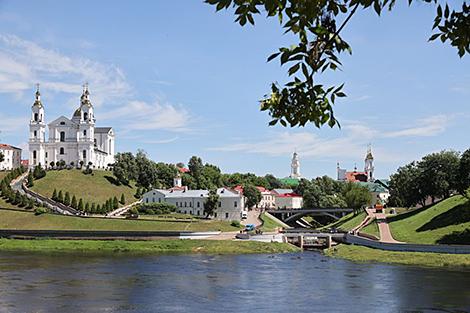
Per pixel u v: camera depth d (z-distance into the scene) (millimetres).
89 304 61469
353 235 150125
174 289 72062
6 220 174250
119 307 59938
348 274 87312
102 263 104312
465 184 146500
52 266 97750
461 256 103312
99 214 196125
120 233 154500
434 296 64625
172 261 109938
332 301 62750
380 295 66062
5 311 57562
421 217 153500
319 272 90750
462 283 74688
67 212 192500
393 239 138125
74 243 144375
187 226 175875
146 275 86250
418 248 112625
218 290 71312
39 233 157000
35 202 196375
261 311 57625
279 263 107000
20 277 82250
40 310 58156
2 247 139750
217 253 132125
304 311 57469
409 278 80750
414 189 174875
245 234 157000
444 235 127500
